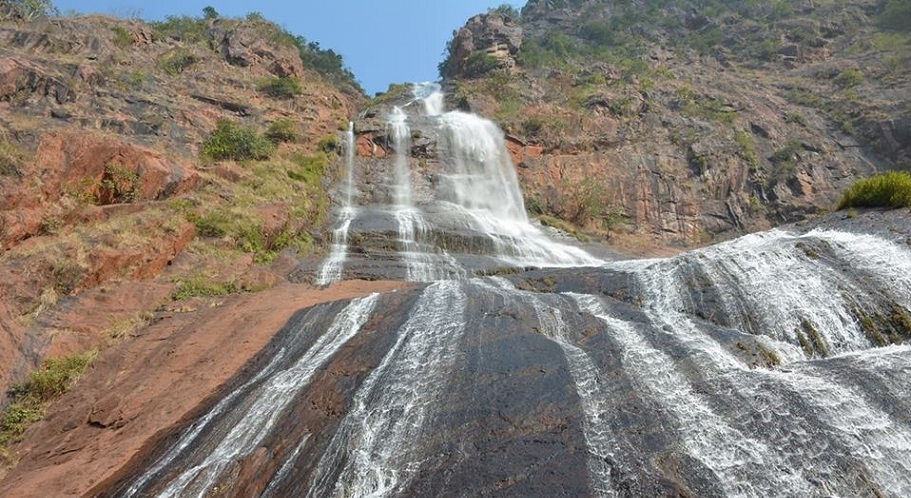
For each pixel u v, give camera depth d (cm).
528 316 1023
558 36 6056
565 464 585
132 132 2142
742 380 750
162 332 1151
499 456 609
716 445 614
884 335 916
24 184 1227
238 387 899
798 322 962
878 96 3997
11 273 1045
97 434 844
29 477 749
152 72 2856
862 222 1298
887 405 679
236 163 2244
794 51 5259
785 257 1140
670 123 3753
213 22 4009
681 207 3178
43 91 2073
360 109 4528
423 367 841
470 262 1839
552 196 3061
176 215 1550
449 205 2697
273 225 1798
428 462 616
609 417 671
